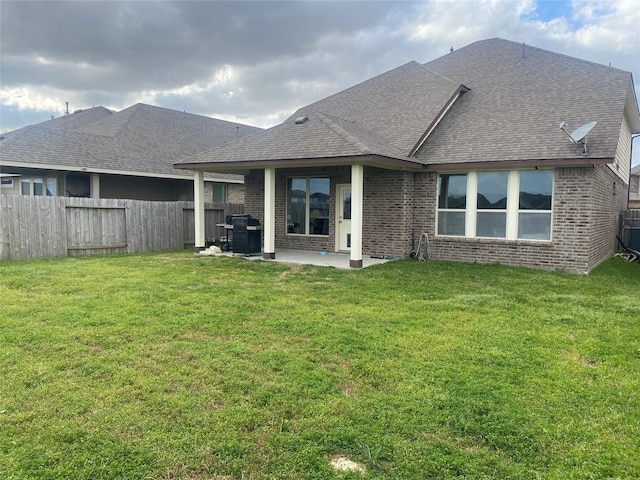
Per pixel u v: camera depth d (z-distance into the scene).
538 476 2.67
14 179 18.58
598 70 13.00
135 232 13.48
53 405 3.44
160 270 9.72
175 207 14.52
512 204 10.86
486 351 4.75
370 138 11.77
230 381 3.91
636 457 2.86
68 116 25.23
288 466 2.75
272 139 12.23
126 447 2.90
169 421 3.23
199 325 5.57
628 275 9.96
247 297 7.18
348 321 5.87
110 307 6.35
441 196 11.88
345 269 10.09
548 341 5.12
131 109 22.23
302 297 7.26
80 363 4.27
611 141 9.73
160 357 4.46
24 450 2.85
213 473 2.68
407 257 12.16
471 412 3.42
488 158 10.63
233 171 14.49
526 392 3.78
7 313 5.94
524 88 13.34
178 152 20.33
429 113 12.99
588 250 10.02
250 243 12.57
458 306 6.71
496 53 15.70
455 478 2.65
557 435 3.11
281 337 5.17
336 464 2.79
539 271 10.11
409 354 4.64
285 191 14.22
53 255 11.79
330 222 13.35
